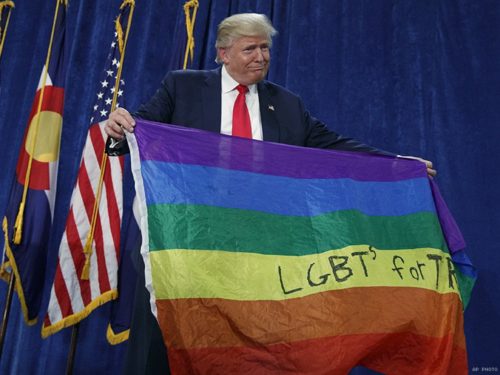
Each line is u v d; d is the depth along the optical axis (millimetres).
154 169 1605
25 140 3035
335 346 1490
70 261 2758
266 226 1632
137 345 1624
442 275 1722
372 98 3023
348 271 1617
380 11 3148
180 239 1521
